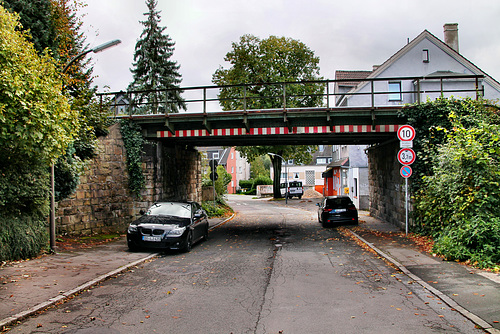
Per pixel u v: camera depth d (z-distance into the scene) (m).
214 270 8.88
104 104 15.60
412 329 4.99
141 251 11.20
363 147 31.75
